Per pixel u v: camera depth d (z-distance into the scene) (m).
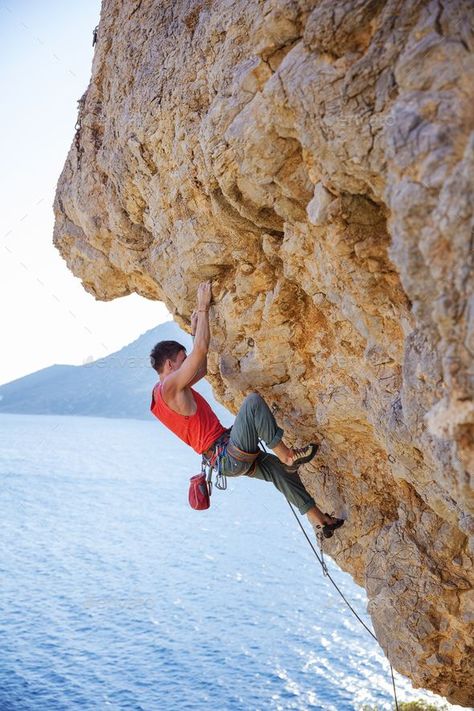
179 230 6.62
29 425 196.62
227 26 5.04
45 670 24.45
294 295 6.26
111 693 22.45
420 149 3.30
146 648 27.30
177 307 7.63
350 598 34.78
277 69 4.32
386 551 7.45
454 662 7.34
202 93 5.70
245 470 5.92
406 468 5.52
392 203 3.46
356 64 3.77
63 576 39.78
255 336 6.69
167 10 6.40
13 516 58.44
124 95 7.01
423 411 4.21
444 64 3.35
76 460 109.88
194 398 6.02
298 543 50.06
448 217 3.16
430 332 3.62
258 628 29.91
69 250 9.98
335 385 6.46
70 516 60.53
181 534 53.94
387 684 22.47
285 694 22.16
